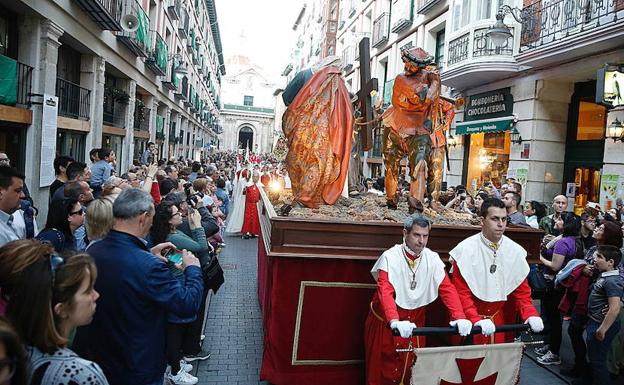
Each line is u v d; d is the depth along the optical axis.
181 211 4.86
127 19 13.55
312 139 4.59
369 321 3.88
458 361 3.26
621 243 4.71
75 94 11.68
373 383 3.74
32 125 8.60
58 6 9.17
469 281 3.66
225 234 13.27
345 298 4.18
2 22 8.18
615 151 8.84
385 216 4.43
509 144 12.41
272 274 4.26
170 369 4.68
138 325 2.56
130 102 16.45
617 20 8.07
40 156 8.69
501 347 3.35
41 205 8.83
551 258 5.81
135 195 2.72
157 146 22.91
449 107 5.19
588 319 4.49
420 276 3.61
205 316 6.13
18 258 1.81
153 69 19.06
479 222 4.68
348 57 25.89
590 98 10.71
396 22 19.42
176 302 2.62
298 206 4.70
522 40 10.84
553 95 11.12
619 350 4.19
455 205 7.97
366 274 4.16
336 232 4.00
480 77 12.46
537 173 11.23
